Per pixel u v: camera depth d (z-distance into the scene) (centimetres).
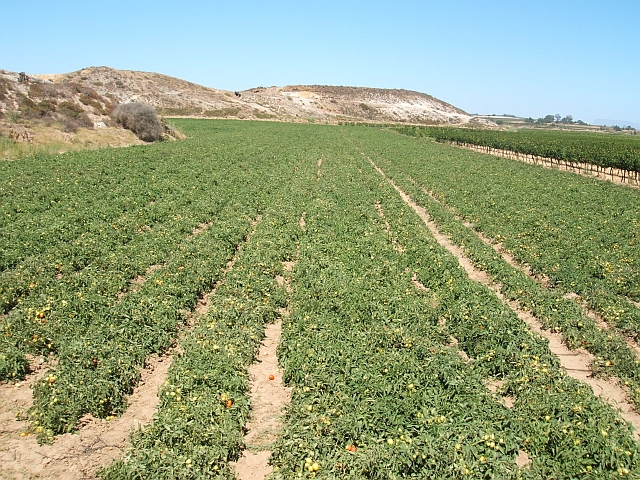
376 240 2039
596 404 937
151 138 5453
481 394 979
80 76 11800
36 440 878
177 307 1350
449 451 812
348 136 8350
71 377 989
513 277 1652
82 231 1989
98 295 1372
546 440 861
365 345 1145
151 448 818
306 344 1140
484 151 7019
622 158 4147
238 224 2225
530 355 1141
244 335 1202
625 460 809
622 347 1195
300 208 2642
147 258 1730
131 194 2658
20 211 2205
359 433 864
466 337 1259
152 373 1116
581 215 2597
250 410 988
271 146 5622
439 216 2580
